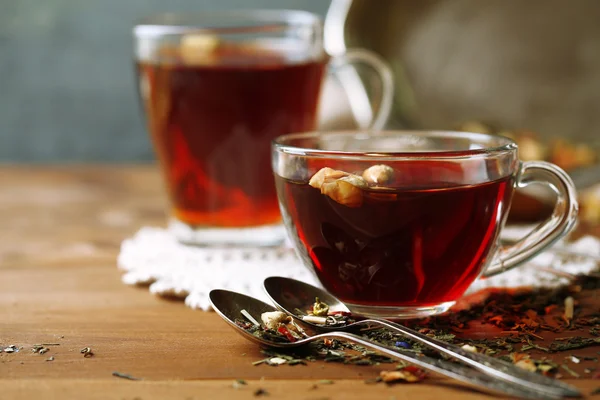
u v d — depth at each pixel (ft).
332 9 2.48
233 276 1.92
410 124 2.57
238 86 2.03
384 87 2.28
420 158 1.66
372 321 1.65
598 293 1.88
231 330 1.75
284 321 1.70
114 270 2.04
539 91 2.65
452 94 2.63
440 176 1.66
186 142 2.07
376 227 1.67
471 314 1.78
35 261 2.09
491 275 1.79
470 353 1.56
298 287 1.78
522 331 1.71
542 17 2.62
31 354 1.67
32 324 1.78
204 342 1.70
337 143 1.86
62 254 2.13
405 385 1.56
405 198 1.66
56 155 3.91
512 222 2.29
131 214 2.44
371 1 2.48
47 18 3.76
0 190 2.70
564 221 1.77
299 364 1.63
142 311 1.83
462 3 2.58
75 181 2.81
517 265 1.78
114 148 3.91
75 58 3.80
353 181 1.66
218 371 1.61
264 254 2.05
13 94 3.83
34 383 1.58
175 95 2.05
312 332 1.70
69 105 3.85
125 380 1.59
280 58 2.06
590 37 2.62
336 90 2.60
